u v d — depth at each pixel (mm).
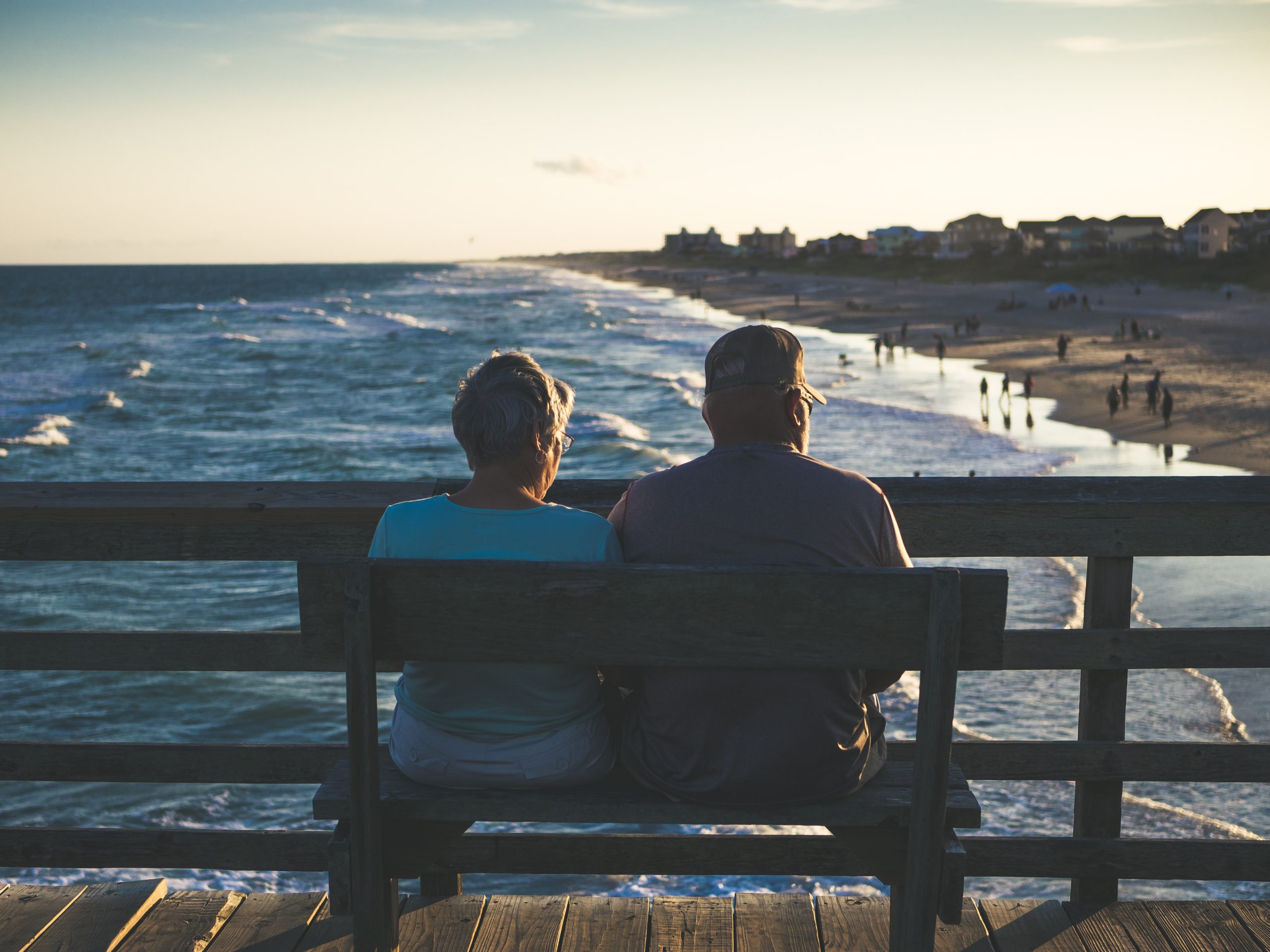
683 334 77438
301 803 8555
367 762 1945
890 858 2053
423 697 2086
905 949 1960
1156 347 55031
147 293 144250
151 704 10797
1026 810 7367
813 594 1853
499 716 2068
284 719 10531
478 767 2088
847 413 34594
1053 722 9055
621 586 1870
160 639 2643
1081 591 13055
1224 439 28172
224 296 134750
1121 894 6254
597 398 41250
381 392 43375
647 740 2096
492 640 1906
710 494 2025
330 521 2611
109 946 2611
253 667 2658
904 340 65688
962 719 9133
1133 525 2623
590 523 2078
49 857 2787
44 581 15609
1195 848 2734
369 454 29344
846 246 196750
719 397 2088
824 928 2695
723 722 1979
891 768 2201
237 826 8195
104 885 2887
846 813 2012
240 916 2770
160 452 29562
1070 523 2629
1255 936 2654
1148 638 2660
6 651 2652
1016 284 121938
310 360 55625
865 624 1860
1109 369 46031
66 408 37719
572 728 2127
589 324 85500
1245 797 7648
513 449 2080
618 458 26828
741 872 2445
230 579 15773
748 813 2021
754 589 1859
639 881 6883
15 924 2701
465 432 2084
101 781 2730
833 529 1981
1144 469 24500
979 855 2775
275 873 6902
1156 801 7586
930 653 1846
